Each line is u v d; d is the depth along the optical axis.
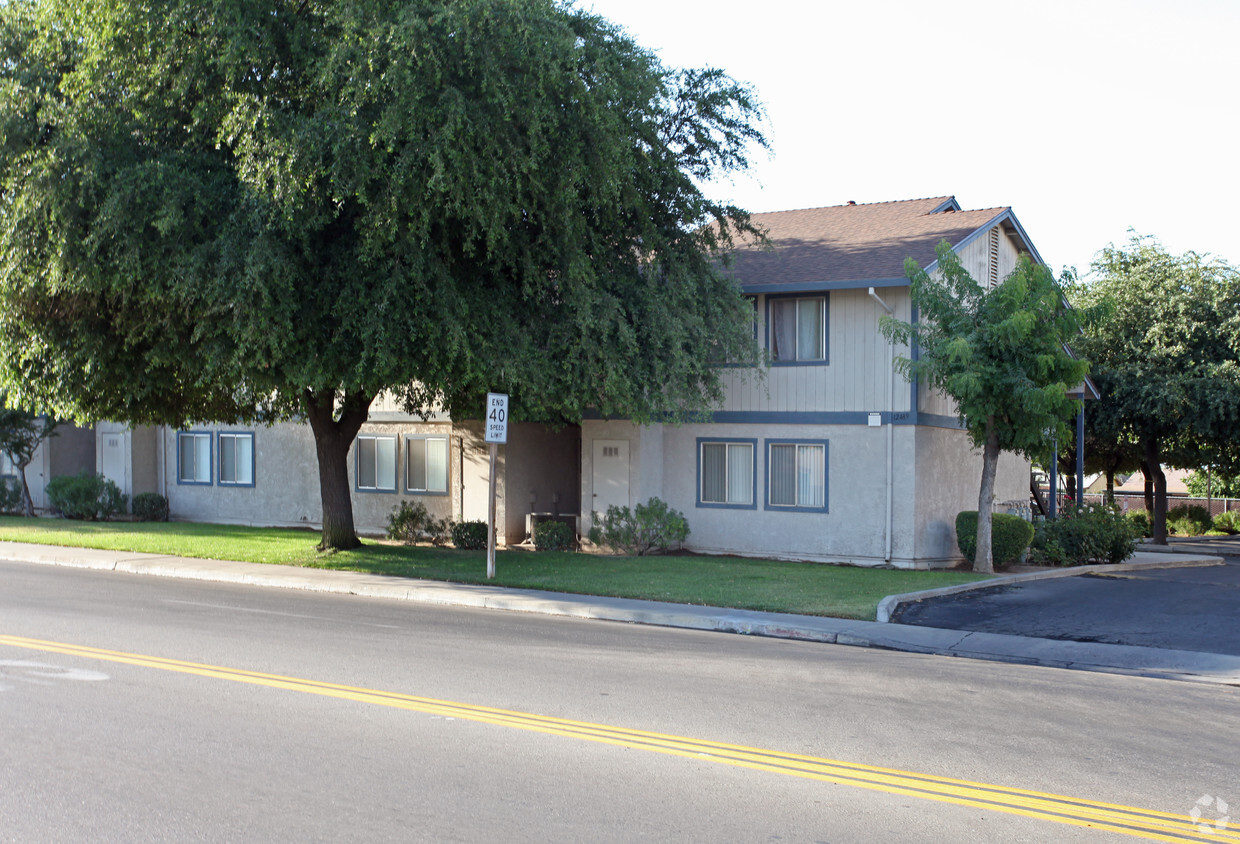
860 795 6.21
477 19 13.44
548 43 13.93
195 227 14.02
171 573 17.80
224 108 14.21
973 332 17.62
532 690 8.81
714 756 6.95
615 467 21.91
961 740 7.55
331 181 13.52
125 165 13.88
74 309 15.41
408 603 14.60
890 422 19.58
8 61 15.23
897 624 13.13
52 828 5.40
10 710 7.75
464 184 13.88
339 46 13.21
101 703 8.00
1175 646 12.12
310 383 15.17
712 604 14.23
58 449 32.34
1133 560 23.62
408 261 14.66
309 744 7.01
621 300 17.25
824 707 8.50
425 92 13.42
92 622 11.88
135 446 29.44
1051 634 12.73
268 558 18.81
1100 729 8.06
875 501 19.75
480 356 15.52
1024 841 5.51
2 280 14.50
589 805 5.90
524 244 15.87
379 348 14.40
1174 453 36.41
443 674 9.38
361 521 26.00
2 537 22.58
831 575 17.45
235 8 13.38
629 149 16.05
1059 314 18.31
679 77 18.67
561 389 16.83
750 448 21.12
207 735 7.18
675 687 9.10
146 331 14.97
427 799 5.94
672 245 18.52
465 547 21.77
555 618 13.52
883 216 24.12
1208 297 33.03
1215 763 7.14
